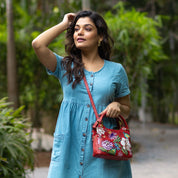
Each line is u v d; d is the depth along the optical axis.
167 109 19.67
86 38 2.45
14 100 6.83
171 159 7.04
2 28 8.28
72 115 2.41
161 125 16.56
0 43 8.19
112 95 2.46
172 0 15.30
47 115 8.27
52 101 8.03
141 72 7.08
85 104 2.40
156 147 8.99
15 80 6.94
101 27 2.50
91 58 2.53
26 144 4.17
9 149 3.66
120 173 2.45
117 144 2.31
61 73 2.50
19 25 8.74
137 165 6.36
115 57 6.64
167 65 16.78
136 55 6.85
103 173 2.35
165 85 17.42
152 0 14.01
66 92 2.45
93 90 2.41
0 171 3.83
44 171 5.60
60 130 2.40
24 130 4.47
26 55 8.09
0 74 8.23
